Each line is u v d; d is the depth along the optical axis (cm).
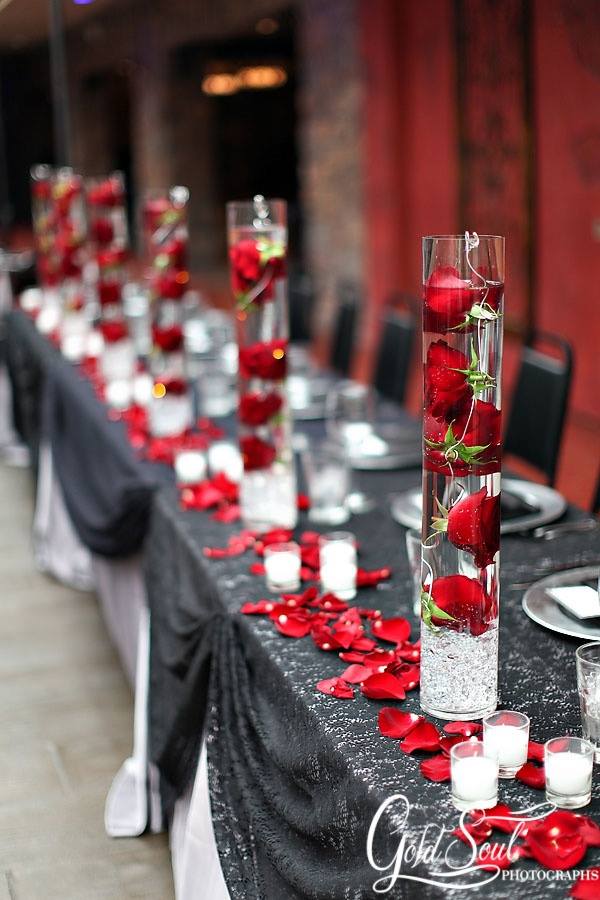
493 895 112
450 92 698
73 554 433
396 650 167
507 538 219
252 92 1789
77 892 235
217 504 252
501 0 611
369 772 135
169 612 228
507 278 644
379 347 432
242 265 221
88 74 1149
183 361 315
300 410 345
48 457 447
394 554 215
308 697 156
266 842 160
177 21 1186
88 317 541
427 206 754
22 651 370
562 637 171
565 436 566
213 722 188
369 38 787
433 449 138
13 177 942
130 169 1547
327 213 910
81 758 294
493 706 148
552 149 585
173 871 239
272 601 193
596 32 527
